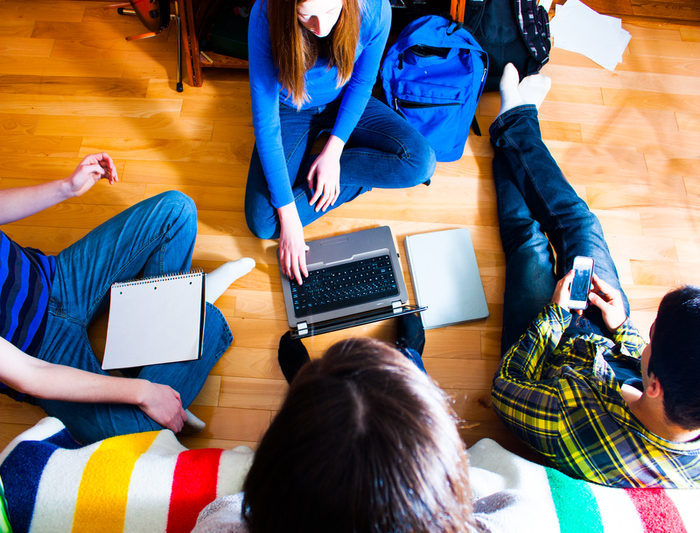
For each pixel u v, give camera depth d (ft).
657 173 5.81
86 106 5.97
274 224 4.96
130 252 4.51
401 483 1.38
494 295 5.19
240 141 5.84
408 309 4.81
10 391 3.92
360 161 4.90
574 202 5.07
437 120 5.31
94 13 6.45
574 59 6.38
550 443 3.52
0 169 5.65
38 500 3.04
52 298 4.33
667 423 2.92
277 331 5.00
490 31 5.69
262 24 3.72
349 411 1.40
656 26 6.59
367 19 3.92
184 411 4.14
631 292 5.24
